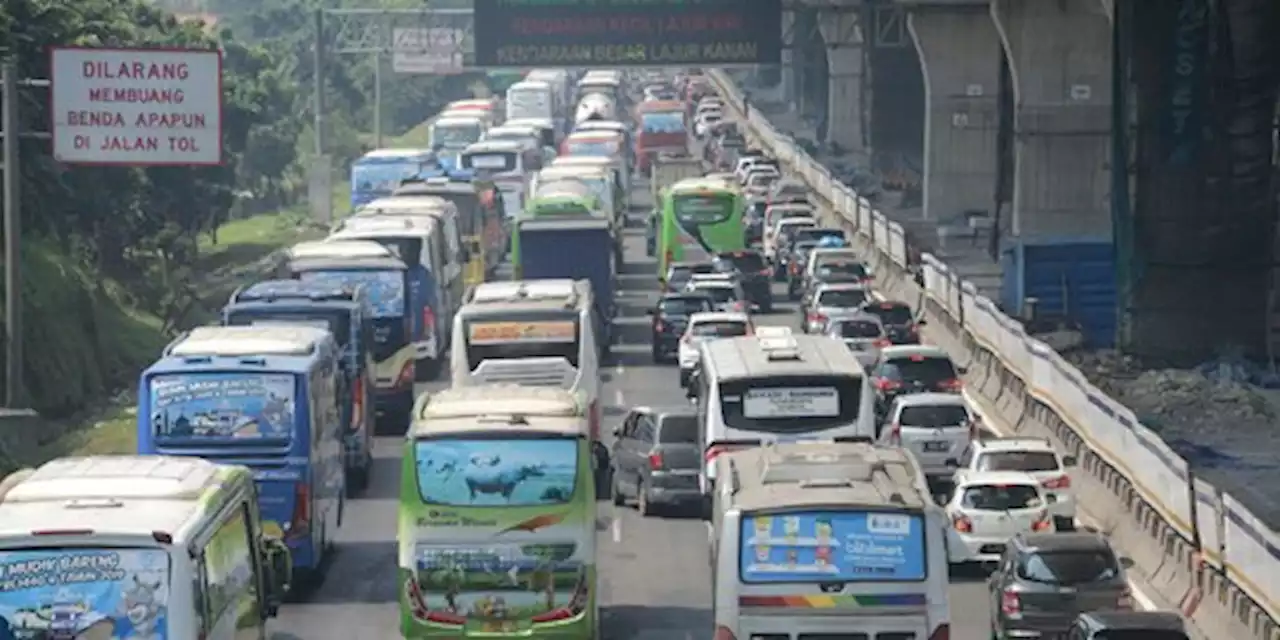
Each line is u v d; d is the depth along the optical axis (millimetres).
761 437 79562
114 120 119750
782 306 172750
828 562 56938
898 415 97062
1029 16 193625
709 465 79625
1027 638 66625
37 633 49938
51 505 52094
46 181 151375
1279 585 63969
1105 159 193875
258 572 58562
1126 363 144750
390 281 119688
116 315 157250
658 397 128750
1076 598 66438
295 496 76875
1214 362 144625
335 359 86250
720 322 129875
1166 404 128375
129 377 144500
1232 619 69562
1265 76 147375
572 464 66000
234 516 55656
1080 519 91000
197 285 191625
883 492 57969
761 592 56938
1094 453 94375
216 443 76812
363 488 102000
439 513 65750
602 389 132250
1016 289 156500
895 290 170125
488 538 65750
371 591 79875
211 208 198250
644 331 161500
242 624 56156
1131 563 82562
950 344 139250
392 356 119438
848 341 124875
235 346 79250
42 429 119188
